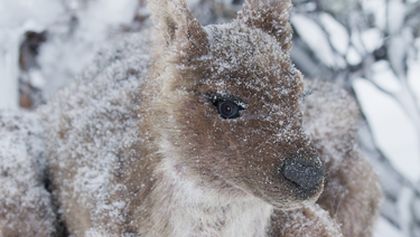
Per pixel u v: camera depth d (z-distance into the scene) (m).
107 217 6.62
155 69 6.49
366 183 7.89
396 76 9.88
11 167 7.40
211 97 6.00
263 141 5.83
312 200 5.74
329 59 10.02
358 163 7.90
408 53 9.90
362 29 9.93
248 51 6.05
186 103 6.07
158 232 6.50
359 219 7.86
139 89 7.10
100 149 6.98
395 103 11.92
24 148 7.66
